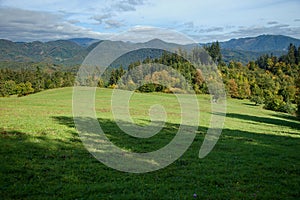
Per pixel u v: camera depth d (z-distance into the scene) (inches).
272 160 637.9
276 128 1384.1
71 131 867.4
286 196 411.2
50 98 2022.6
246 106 2655.0
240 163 598.9
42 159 536.4
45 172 462.9
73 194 377.7
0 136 703.1
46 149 614.5
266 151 746.8
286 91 3159.5
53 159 542.6
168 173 506.6
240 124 1412.4
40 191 382.6
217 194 403.2
